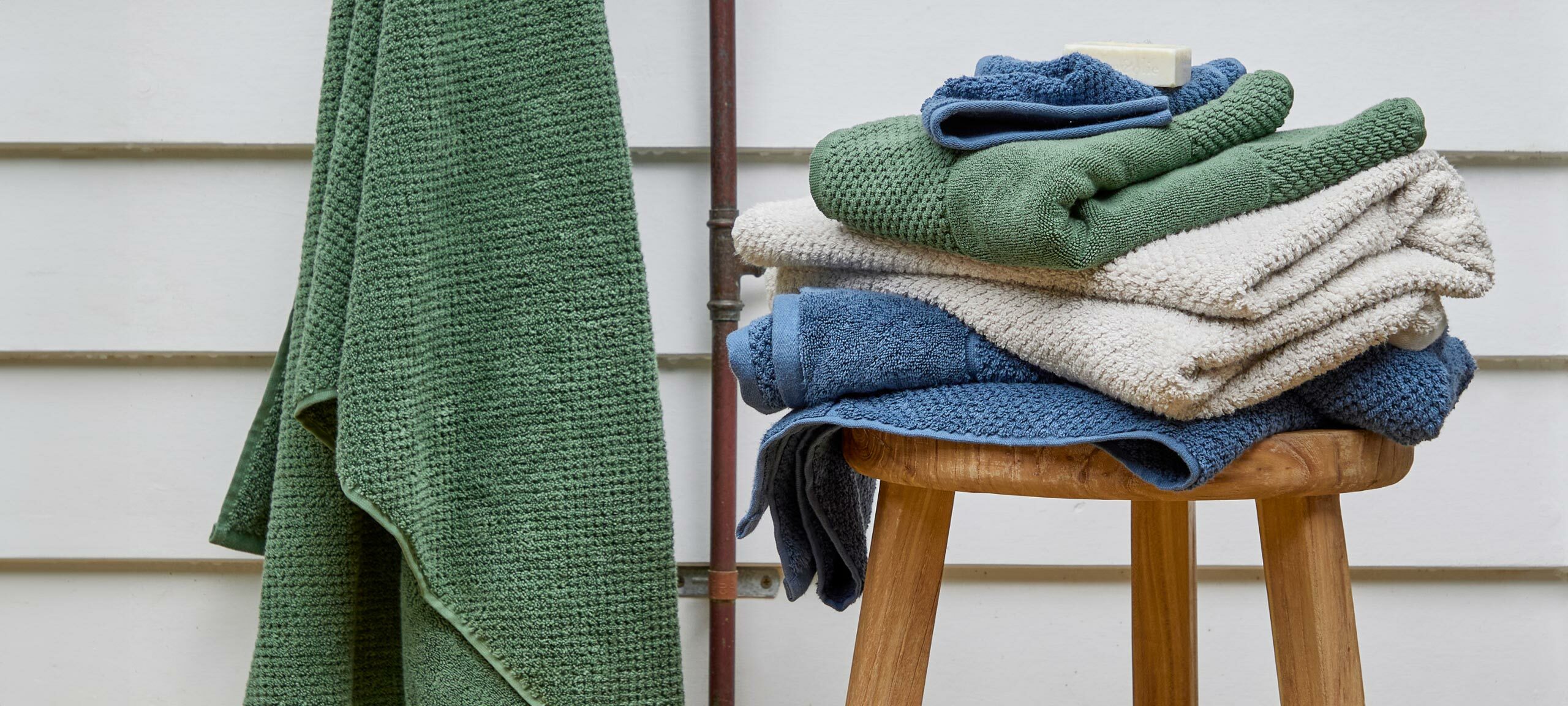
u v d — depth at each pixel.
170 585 0.98
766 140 0.96
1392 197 0.53
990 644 1.01
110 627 0.98
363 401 0.63
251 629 0.99
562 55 0.67
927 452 0.56
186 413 0.97
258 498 0.76
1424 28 0.96
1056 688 1.01
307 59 0.95
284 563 0.67
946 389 0.56
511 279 0.67
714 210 0.93
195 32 0.94
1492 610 1.01
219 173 0.96
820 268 0.63
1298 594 0.55
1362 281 0.50
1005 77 0.55
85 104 0.94
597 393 0.67
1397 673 1.01
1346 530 1.00
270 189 0.96
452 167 0.66
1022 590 1.01
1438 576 1.01
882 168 0.55
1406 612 1.01
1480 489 0.99
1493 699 1.01
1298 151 0.52
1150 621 0.78
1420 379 0.52
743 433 0.99
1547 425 0.99
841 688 1.01
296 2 0.95
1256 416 0.52
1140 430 0.49
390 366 0.63
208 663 0.99
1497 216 0.98
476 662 0.66
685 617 1.00
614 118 0.67
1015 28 0.96
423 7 0.65
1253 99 0.56
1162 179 0.52
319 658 0.67
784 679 1.01
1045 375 0.56
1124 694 1.01
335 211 0.66
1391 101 0.53
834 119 0.96
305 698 0.67
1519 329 0.98
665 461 0.68
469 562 0.66
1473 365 0.63
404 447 0.63
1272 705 1.01
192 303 0.96
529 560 0.66
